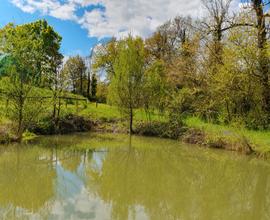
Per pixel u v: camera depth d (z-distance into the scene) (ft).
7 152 49.62
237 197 34.04
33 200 29.73
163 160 50.96
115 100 77.30
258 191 36.47
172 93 83.71
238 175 43.01
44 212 26.58
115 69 77.87
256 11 63.46
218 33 78.28
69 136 69.21
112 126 80.38
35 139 61.93
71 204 28.86
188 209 29.66
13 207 27.73
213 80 65.98
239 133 57.82
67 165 44.83
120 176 40.42
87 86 170.81
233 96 64.64
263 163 49.03
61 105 81.51
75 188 34.12
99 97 148.25
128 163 48.19
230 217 28.19
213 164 48.78
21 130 56.85
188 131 69.62
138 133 76.18
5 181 35.53
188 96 80.79
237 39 57.98
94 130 78.38
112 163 47.73
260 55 57.36
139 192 34.04
